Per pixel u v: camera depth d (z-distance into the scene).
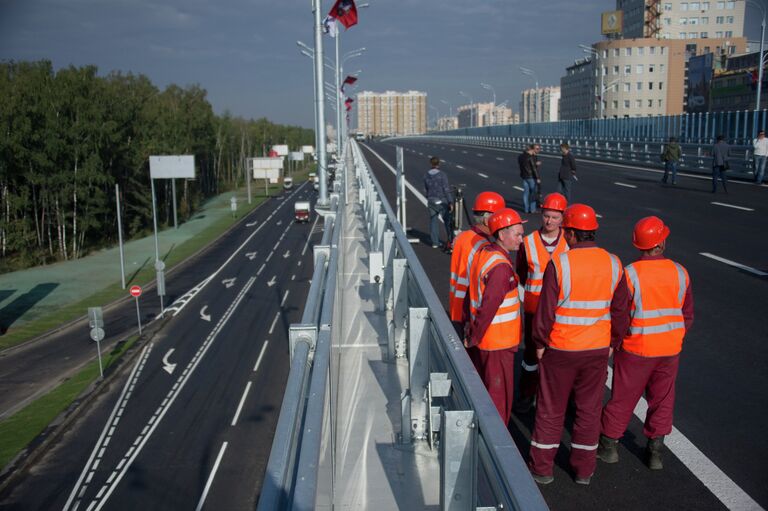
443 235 15.20
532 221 17.30
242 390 33.41
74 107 68.94
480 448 2.54
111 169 76.31
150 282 54.88
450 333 3.31
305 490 1.87
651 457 4.41
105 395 32.56
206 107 116.00
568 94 142.12
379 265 6.23
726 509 3.93
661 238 4.32
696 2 120.50
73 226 67.38
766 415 5.28
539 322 4.14
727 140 33.44
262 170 119.06
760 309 8.53
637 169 34.03
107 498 24.45
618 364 4.45
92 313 34.22
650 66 108.75
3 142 62.00
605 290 4.07
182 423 29.95
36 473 25.91
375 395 4.28
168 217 88.69
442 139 122.50
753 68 80.31
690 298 4.45
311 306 3.58
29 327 42.44
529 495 1.87
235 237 76.81
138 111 82.75
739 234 14.61
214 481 25.48
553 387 4.20
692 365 6.58
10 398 32.22
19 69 72.31
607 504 4.02
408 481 3.26
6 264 61.84
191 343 40.06
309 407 2.40
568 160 18.86
